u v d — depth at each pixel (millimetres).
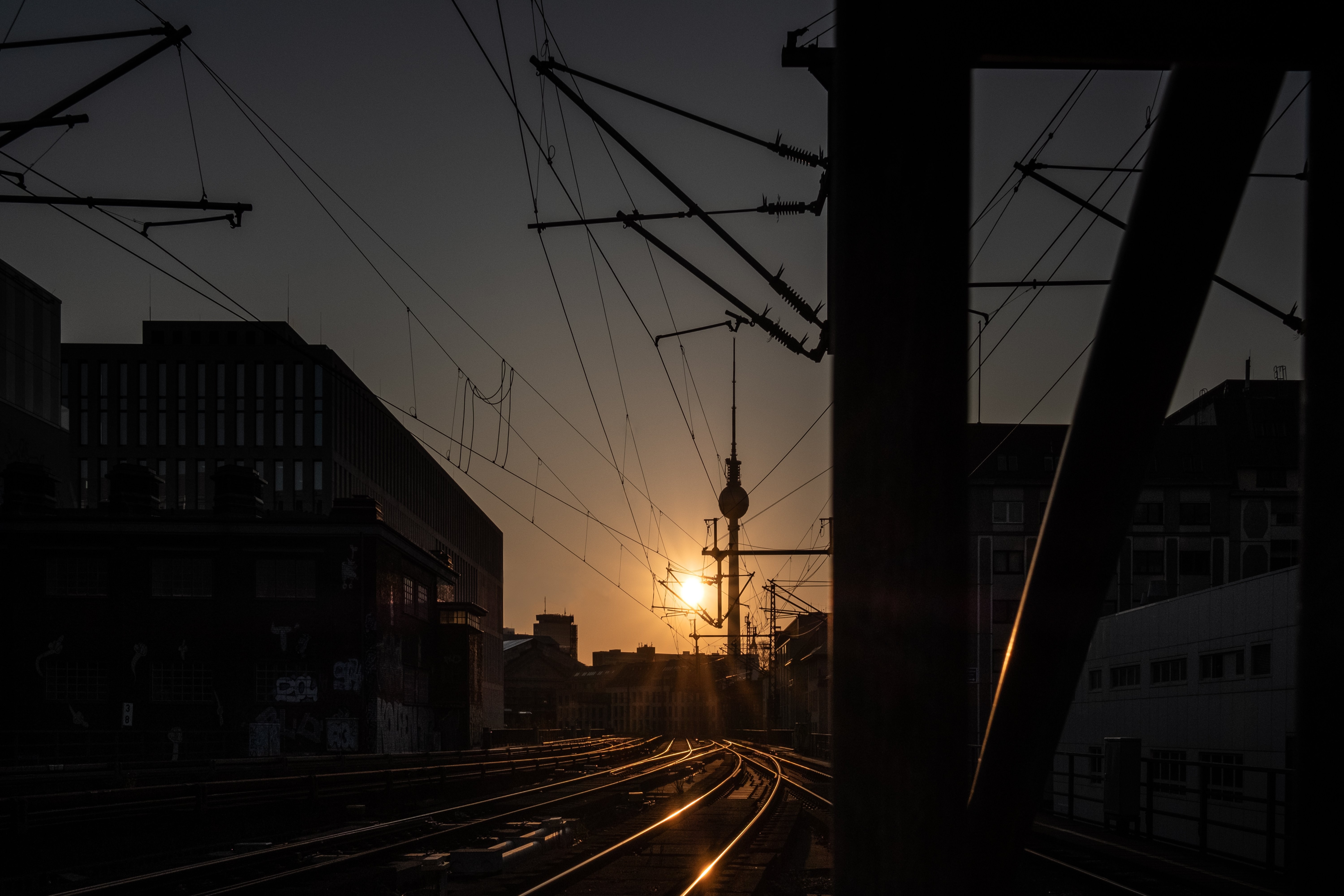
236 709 35781
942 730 1633
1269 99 1837
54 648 35656
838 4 1748
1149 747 18406
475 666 49125
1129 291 1934
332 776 20406
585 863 12586
